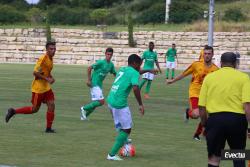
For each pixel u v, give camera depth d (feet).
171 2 392.88
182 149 76.74
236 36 327.88
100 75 102.22
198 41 323.98
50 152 72.13
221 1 436.76
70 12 401.29
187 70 84.43
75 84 181.98
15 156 69.00
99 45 337.11
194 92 83.71
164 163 67.31
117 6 456.04
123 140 68.08
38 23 399.85
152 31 339.16
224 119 52.49
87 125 96.58
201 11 383.04
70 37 351.67
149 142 81.56
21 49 345.51
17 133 86.53
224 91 53.11
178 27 359.25
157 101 140.15
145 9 426.51
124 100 67.92
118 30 360.07
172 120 105.91
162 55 316.81
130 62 68.69
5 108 117.50
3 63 318.86
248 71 270.67
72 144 78.13
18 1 465.47
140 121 103.45
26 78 202.18
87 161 67.10
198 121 105.81
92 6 463.83
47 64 86.28
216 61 282.15
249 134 54.03
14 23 400.06
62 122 99.45
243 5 415.44
